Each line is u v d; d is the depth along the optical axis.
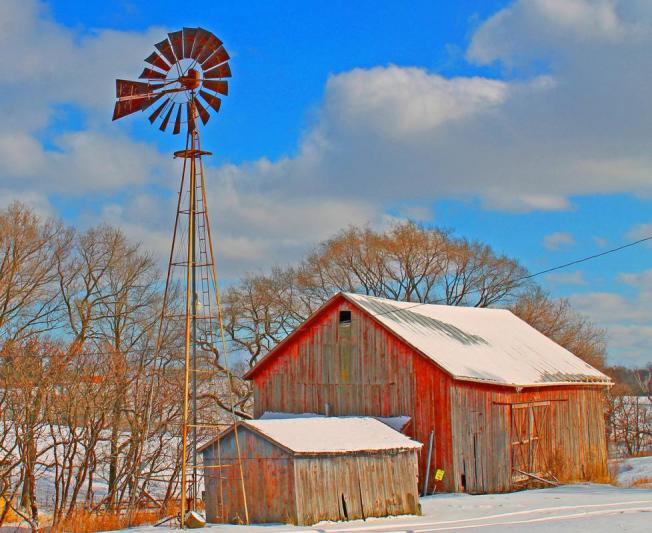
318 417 30.70
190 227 24.42
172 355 42.38
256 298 55.56
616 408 68.19
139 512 31.77
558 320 65.38
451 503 26.91
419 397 31.36
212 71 24.64
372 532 19.80
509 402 32.47
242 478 23.16
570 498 27.34
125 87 24.08
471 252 59.62
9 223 40.47
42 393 32.38
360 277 59.31
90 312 42.81
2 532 31.02
